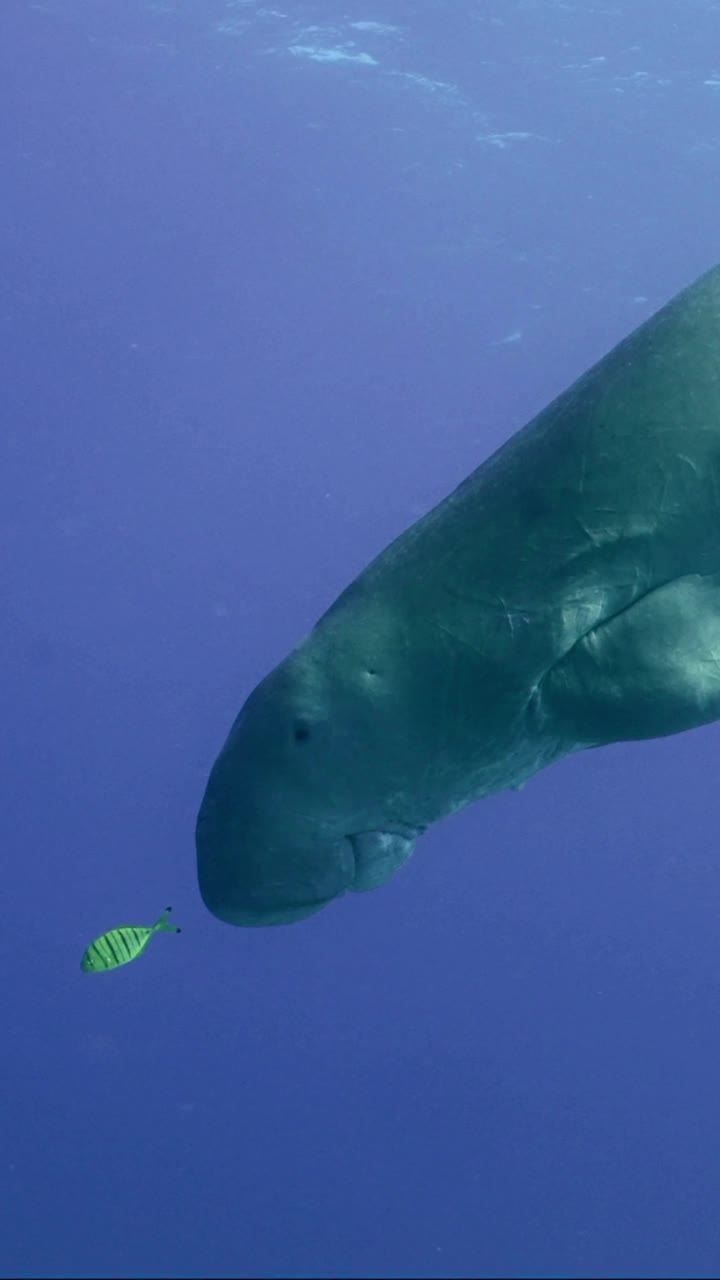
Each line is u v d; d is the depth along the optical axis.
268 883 3.84
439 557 3.71
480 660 3.60
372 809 3.79
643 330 3.65
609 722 3.49
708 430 3.45
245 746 3.87
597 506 3.51
